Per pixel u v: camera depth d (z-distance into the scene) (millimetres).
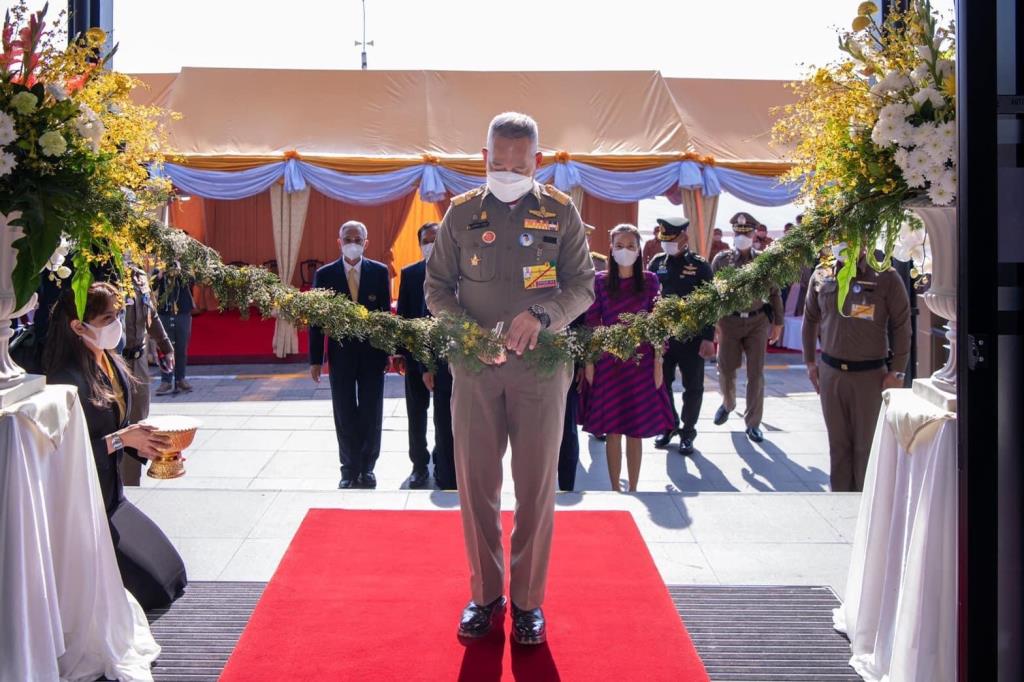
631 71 14586
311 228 16641
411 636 3412
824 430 8781
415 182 13078
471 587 3451
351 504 4988
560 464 6098
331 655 3266
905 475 3117
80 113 2961
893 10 3262
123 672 3102
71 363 3400
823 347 5824
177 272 3266
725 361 8531
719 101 14492
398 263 16500
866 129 3092
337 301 3281
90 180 3029
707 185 13164
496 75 14578
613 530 4578
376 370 6539
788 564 4223
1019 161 2545
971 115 2430
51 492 3062
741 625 3586
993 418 2459
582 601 3727
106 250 3320
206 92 13812
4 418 2740
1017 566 2627
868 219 3148
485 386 3213
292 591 3807
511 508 5102
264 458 7734
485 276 3223
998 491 2637
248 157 12805
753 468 7445
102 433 3473
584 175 13141
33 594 2797
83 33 3701
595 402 5773
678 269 7312
